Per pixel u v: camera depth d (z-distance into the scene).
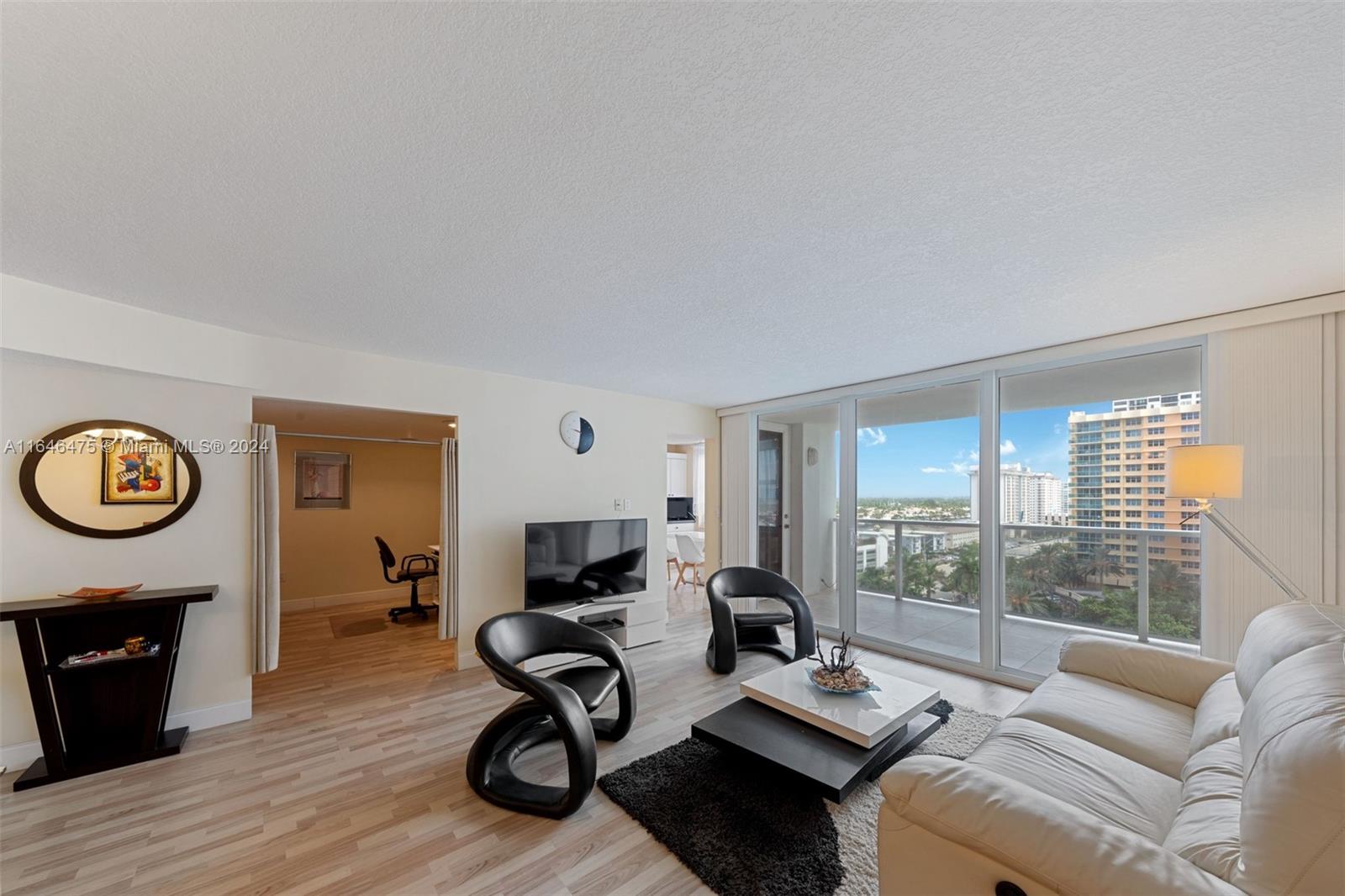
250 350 3.18
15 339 2.34
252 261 2.17
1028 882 1.14
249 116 1.30
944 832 1.28
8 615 2.40
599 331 3.16
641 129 1.36
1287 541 2.62
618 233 1.93
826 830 2.09
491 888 1.81
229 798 2.33
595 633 3.01
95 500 2.76
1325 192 1.64
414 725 3.06
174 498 2.94
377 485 6.51
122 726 2.81
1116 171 1.55
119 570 2.81
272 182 1.60
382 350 3.58
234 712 3.09
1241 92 1.20
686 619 5.71
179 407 2.97
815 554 5.25
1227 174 1.55
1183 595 3.11
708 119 1.32
